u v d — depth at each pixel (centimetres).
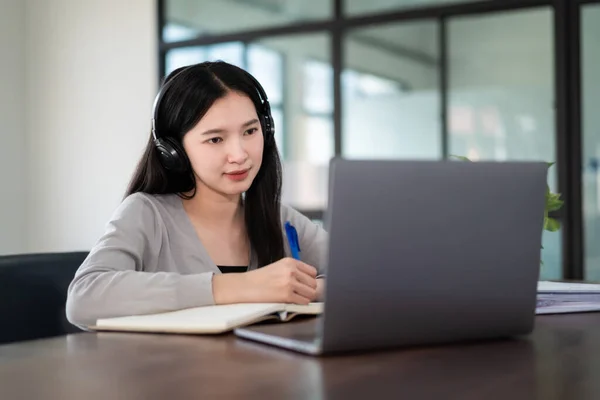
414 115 418
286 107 454
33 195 537
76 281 126
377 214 85
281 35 454
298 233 172
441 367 81
